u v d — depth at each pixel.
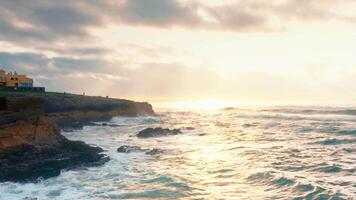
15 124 30.25
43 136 31.34
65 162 28.95
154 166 30.25
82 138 50.53
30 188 23.27
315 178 24.64
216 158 33.75
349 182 23.45
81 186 23.83
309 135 50.59
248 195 21.47
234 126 69.06
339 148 38.03
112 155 35.12
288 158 32.50
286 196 20.84
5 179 24.69
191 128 64.31
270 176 25.08
